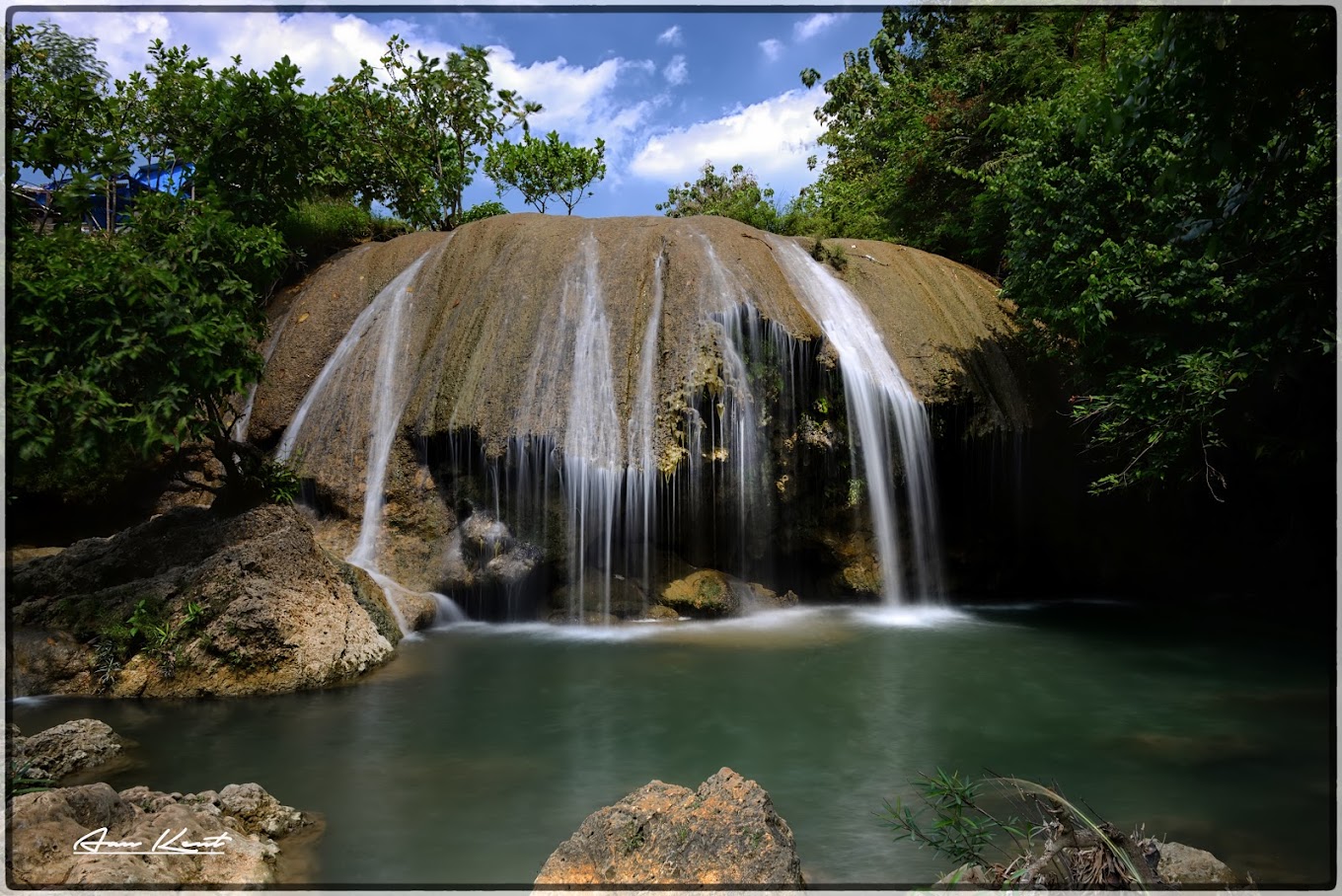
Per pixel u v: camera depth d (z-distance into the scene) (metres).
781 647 10.41
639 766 6.68
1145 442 10.94
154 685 8.45
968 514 13.42
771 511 12.21
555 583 11.72
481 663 9.63
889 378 12.92
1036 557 14.08
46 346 8.57
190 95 14.80
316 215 16.70
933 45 23.98
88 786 4.77
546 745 7.13
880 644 10.61
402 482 12.18
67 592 9.40
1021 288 12.55
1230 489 13.53
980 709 8.15
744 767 6.67
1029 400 13.62
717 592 11.74
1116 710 8.10
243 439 13.29
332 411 12.99
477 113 21.48
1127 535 14.31
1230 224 6.32
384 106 20.41
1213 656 10.11
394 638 10.38
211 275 9.95
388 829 5.57
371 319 13.91
